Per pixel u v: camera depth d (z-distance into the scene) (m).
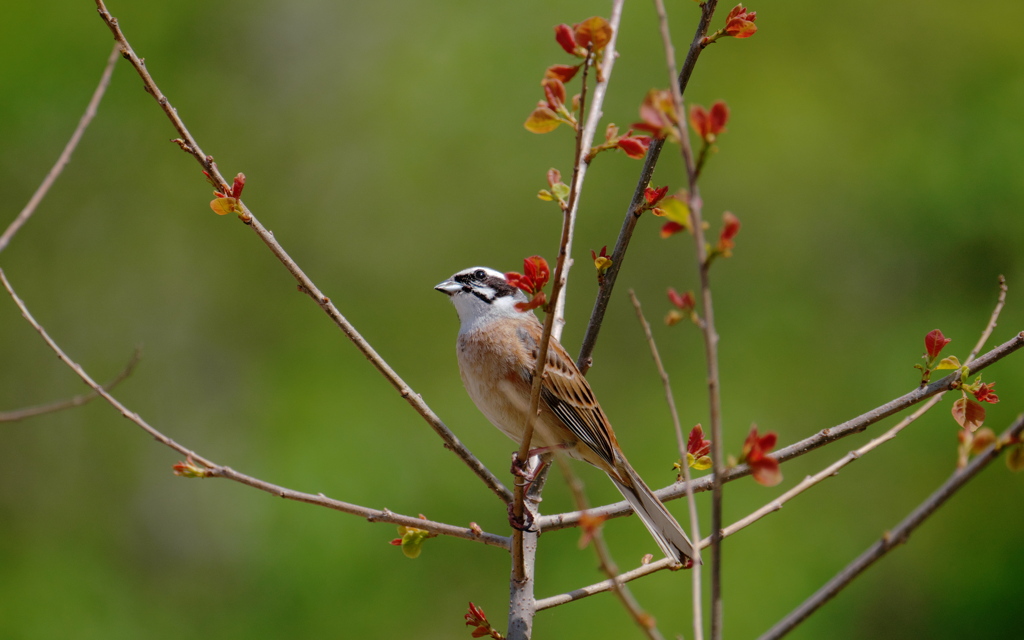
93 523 15.44
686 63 5.33
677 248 16.61
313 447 14.71
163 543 15.59
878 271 16.34
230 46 18.08
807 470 14.63
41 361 16.09
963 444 3.23
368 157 17.88
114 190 16.75
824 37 17.75
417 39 18.42
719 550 3.16
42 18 15.95
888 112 17.19
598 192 16.86
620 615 12.47
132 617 14.50
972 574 13.59
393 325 16.81
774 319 16.20
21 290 16.20
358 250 17.38
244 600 13.78
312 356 16.34
